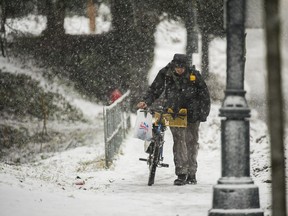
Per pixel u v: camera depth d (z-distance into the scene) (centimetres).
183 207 2662
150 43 9150
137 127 3700
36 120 8450
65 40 9394
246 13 2383
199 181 3816
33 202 2478
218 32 8500
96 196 2906
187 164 3600
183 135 3597
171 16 8812
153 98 3691
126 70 9069
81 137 7912
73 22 9656
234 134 2200
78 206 2514
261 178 3731
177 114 3584
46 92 8831
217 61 10650
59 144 7806
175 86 3622
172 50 10475
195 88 3638
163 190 3341
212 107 7906
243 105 2203
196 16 7694
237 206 2184
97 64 9150
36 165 4822
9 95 8762
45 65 9344
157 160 3584
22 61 9419
